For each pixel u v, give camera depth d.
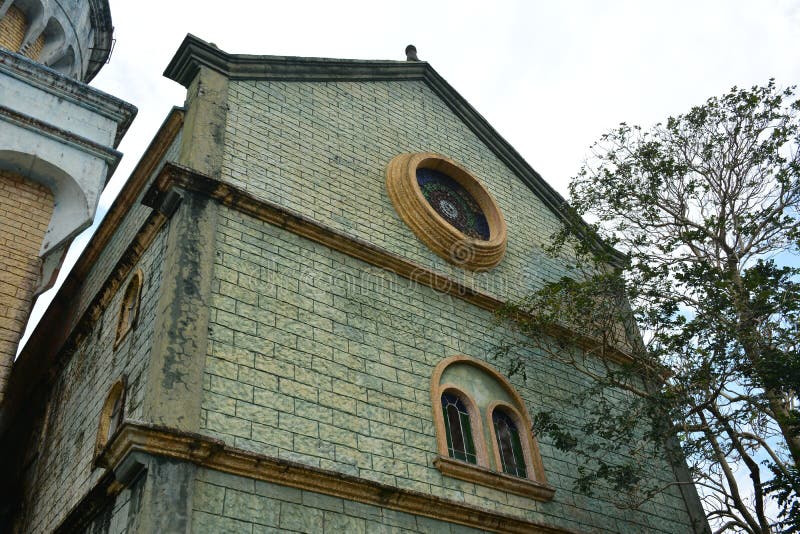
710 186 14.29
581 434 14.40
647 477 14.70
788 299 11.85
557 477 13.33
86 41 21.53
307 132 14.60
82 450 12.02
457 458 12.27
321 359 11.50
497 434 13.30
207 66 13.77
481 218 16.92
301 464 9.94
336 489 10.20
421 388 12.51
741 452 11.60
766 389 11.48
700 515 15.09
